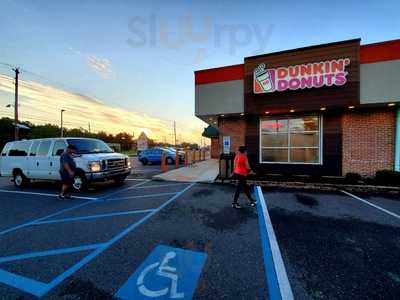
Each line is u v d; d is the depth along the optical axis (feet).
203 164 61.00
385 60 27.94
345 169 32.35
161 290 8.79
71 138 30.32
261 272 9.92
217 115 37.68
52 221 17.02
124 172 31.86
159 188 29.40
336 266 10.36
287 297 8.29
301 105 31.58
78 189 27.96
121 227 15.53
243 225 15.60
